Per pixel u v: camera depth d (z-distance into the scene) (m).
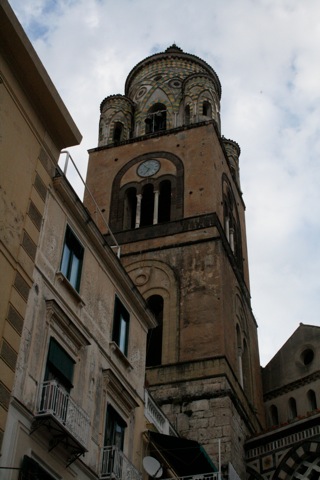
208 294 42.62
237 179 59.56
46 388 19.66
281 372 45.75
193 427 36.44
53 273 22.12
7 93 21.19
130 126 59.19
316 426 34.34
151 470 24.03
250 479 35.75
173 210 48.38
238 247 52.69
